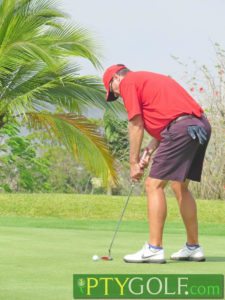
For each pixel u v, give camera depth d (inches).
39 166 2137.1
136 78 434.3
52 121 1210.0
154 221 417.4
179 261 422.0
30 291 306.2
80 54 1205.7
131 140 436.1
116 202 933.8
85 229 644.7
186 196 437.4
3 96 1229.1
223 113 1187.9
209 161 1173.7
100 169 1217.4
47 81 1225.4
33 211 897.5
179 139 422.9
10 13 1190.9
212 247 501.7
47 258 415.5
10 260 405.1
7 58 1179.3
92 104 1224.8
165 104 427.8
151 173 428.1
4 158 2026.3
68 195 993.5
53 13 1214.3
